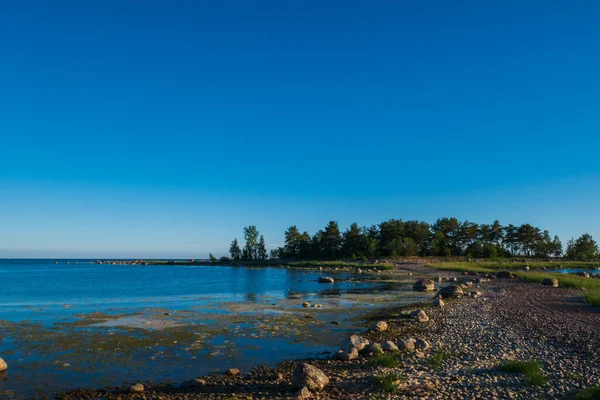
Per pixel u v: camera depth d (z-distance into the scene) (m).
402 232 156.38
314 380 12.91
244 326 25.28
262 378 14.95
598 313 27.58
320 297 42.06
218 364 17.12
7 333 22.95
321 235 165.75
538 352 16.92
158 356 18.33
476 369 14.44
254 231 178.12
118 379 15.12
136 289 52.91
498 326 23.30
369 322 26.80
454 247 161.75
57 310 32.00
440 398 11.57
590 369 14.05
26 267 158.62
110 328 24.50
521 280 59.81
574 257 149.38
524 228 160.50
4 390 13.91
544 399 11.16
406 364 15.81
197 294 45.62
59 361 17.45
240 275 90.00
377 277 75.44
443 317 27.42
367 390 12.57
